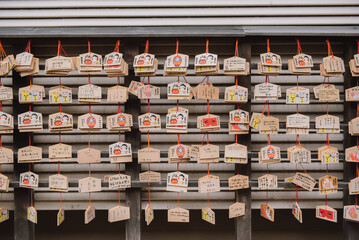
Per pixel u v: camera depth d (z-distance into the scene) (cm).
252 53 279
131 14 275
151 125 252
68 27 276
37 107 280
